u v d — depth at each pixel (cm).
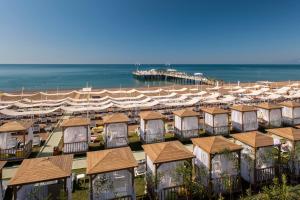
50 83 7631
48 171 923
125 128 1800
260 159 1198
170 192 1052
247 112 2055
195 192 1055
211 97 3244
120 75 11719
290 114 2228
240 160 1157
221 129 1983
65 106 2652
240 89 4234
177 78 9006
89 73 13550
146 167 1180
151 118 1814
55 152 1628
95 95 4103
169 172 1090
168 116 2592
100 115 2764
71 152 1639
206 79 7156
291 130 1334
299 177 1238
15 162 1509
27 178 886
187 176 1052
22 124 1647
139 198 1109
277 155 1228
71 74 12506
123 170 1012
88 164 1009
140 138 1917
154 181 1058
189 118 1917
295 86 4844
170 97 3388
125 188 1044
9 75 11531
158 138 1833
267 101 3325
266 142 1202
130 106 2583
